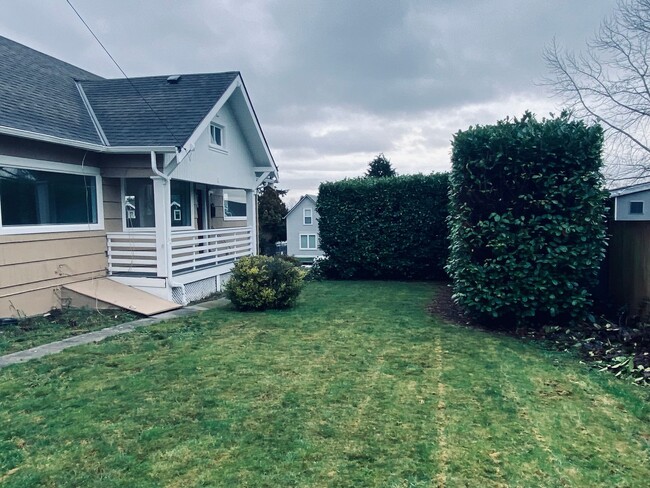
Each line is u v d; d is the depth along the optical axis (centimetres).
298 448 324
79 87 1134
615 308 711
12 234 752
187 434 345
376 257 1364
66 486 280
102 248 960
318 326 707
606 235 688
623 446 331
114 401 407
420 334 655
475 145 686
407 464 306
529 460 312
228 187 1298
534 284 659
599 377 474
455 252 741
